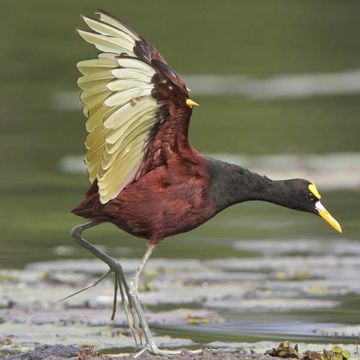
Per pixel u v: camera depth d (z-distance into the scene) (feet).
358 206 68.08
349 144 87.10
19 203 69.56
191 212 36.09
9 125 97.30
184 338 40.27
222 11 139.64
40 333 40.75
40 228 63.62
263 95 113.19
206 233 63.46
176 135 35.45
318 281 50.29
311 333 41.01
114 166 34.91
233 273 52.42
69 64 117.80
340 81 118.21
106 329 41.52
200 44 128.36
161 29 131.64
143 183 35.73
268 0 145.59
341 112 103.45
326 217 38.52
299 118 100.42
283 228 64.69
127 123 34.40
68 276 51.49
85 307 45.60
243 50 127.44
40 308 45.21
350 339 39.99
